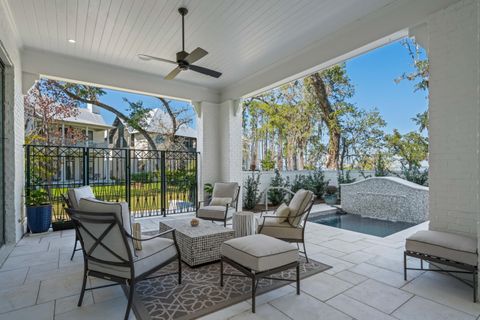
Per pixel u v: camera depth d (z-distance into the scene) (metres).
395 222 5.92
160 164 6.58
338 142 11.78
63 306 2.25
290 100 11.32
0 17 3.28
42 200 4.85
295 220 3.49
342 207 7.15
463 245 2.43
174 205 6.88
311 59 4.71
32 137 8.11
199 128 7.15
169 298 2.38
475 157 2.74
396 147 10.30
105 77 5.59
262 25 4.00
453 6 2.91
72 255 3.44
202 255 3.17
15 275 2.89
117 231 2.02
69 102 9.35
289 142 11.64
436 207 3.03
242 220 3.85
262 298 2.38
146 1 3.39
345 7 3.55
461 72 2.83
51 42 4.52
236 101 6.99
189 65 3.92
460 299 2.35
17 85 4.36
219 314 2.12
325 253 3.63
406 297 2.39
